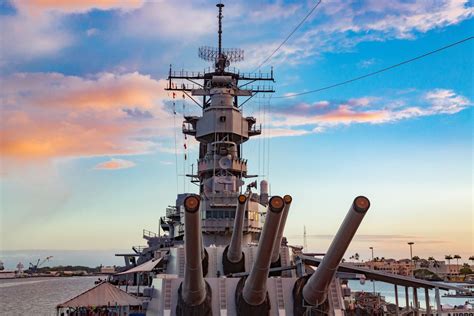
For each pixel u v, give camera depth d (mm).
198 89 35719
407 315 26406
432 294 92375
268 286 19875
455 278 138000
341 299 20047
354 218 14000
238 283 19000
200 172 33906
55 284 130500
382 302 34094
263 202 32906
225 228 29859
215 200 30219
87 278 199500
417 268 160125
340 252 15117
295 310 18375
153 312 19594
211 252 24859
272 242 15461
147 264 26234
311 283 17031
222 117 33156
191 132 36219
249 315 18094
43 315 50906
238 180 32594
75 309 26109
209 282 19469
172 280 19812
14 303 65500
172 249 25312
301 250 34594
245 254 24469
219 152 33500
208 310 17953
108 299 22000
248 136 35531
